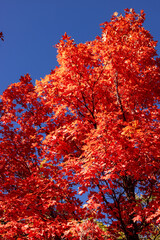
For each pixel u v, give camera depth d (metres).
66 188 5.70
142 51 6.67
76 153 6.58
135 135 4.93
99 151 4.89
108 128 4.96
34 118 7.80
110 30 6.50
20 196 5.79
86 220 4.48
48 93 6.78
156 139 5.02
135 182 6.34
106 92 6.66
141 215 5.18
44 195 5.51
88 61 6.03
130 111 6.57
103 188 5.20
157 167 5.48
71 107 6.66
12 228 5.04
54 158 6.10
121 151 4.81
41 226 4.96
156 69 7.07
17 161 7.05
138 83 6.54
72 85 5.87
